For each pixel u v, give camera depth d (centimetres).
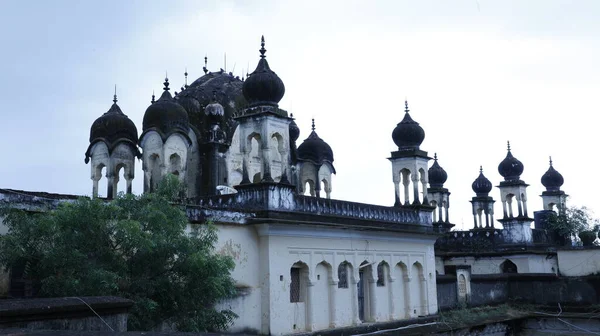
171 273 965
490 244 2644
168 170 1556
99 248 905
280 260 1359
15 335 456
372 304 1639
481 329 1964
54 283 857
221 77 2088
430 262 1911
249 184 1373
